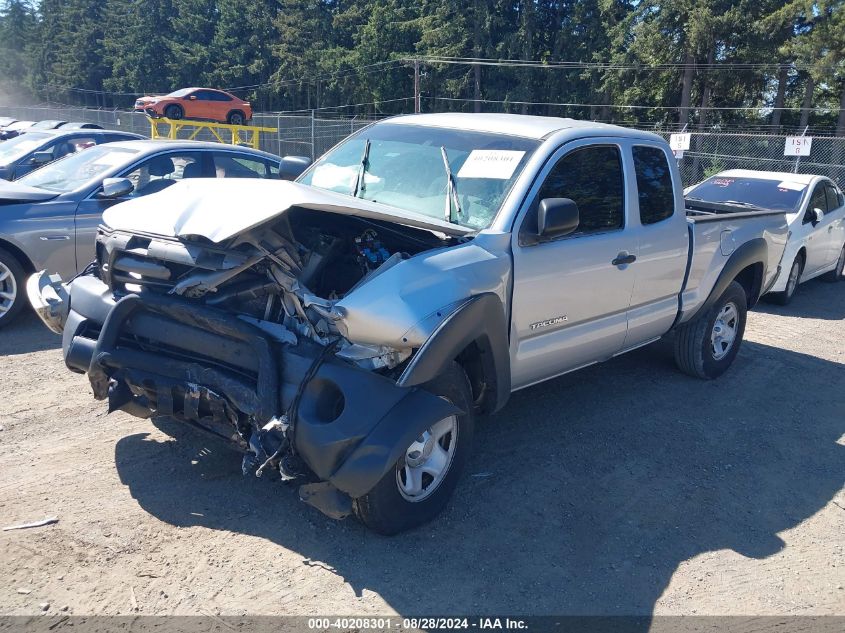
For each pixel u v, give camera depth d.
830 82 37.75
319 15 63.53
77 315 4.00
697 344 6.12
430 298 3.46
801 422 5.60
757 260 6.38
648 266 5.11
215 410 3.42
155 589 3.11
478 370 3.97
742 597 3.38
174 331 3.58
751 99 44.88
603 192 4.75
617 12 48.53
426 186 4.48
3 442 4.33
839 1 36.31
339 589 3.20
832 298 10.73
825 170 27.17
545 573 3.44
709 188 10.67
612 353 5.25
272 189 3.54
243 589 3.15
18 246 6.40
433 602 3.16
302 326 3.41
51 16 86.00
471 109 53.94
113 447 4.34
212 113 30.95
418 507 3.61
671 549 3.73
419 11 58.62
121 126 37.06
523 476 4.38
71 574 3.16
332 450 3.14
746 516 4.13
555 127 4.68
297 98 65.06
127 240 3.64
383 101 59.88
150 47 71.19
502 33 53.16
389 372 3.42
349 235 3.93
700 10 40.56
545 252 4.22
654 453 4.84
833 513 4.25
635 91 46.19
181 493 3.86
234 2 66.31
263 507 3.78
